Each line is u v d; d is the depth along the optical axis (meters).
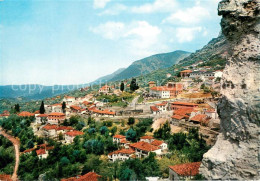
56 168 80.25
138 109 152.12
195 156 64.88
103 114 151.50
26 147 114.00
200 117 107.00
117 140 105.88
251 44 29.50
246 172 26.91
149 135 107.44
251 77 28.91
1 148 106.38
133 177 59.25
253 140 27.09
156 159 72.75
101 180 63.84
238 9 29.81
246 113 27.81
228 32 31.56
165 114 131.38
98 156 92.06
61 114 157.25
